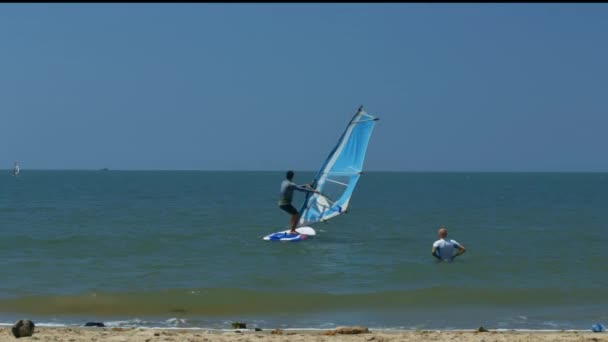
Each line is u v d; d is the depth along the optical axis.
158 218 42.34
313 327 15.15
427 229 36.91
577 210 55.16
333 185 30.19
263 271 22.05
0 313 16.30
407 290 19.11
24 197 71.25
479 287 19.66
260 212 48.47
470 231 36.03
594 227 38.78
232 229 34.88
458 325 15.43
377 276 21.31
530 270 22.61
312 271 22.08
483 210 54.50
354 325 15.40
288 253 26.06
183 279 20.64
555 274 21.92
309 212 30.62
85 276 20.97
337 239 30.98
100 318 15.90
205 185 134.50
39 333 12.97
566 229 37.44
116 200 65.94
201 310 16.88
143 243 28.69
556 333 13.62
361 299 18.16
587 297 18.59
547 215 48.66
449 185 152.12
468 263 23.78
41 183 137.38
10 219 40.72
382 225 39.34
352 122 29.77
